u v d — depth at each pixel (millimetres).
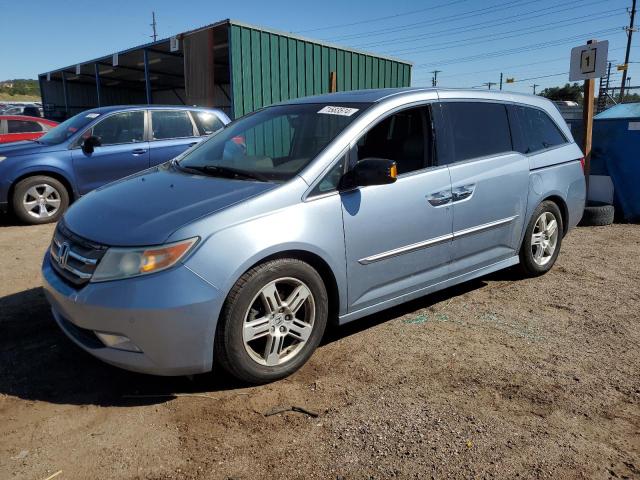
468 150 4129
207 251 2754
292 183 3154
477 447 2539
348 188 3324
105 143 7887
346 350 3531
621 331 3873
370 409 2848
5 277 5012
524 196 4527
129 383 3121
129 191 3469
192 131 8562
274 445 2553
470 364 3348
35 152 7484
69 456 2475
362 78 14375
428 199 3721
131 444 2562
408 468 2395
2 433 2643
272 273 2961
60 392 3025
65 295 2855
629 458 2479
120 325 2699
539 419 2773
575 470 2393
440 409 2852
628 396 3008
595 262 5617
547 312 4219
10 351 3510
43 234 6910
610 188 7926
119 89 26266
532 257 4844
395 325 3941
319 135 3559
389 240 3518
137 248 2730
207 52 12711
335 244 3227
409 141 3797
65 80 22594
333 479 2328
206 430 2672
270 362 3064
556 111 5180
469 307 4309
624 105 9281
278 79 12016
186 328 2705
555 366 3338
